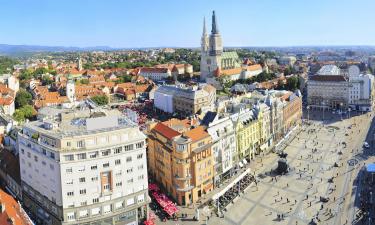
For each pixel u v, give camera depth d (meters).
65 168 127.62
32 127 146.25
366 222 141.75
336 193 168.88
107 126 138.88
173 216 148.12
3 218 109.12
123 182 137.00
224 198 163.50
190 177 159.00
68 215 130.12
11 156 173.88
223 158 181.75
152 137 177.62
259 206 157.50
